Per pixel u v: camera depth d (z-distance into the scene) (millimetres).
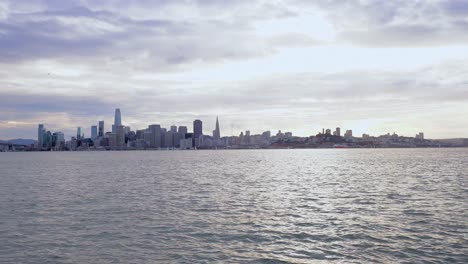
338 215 34281
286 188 57031
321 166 122312
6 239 26406
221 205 40656
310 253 22844
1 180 75625
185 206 40062
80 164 152750
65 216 34688
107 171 104062
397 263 20875
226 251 23406
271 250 23500
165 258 22125
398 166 115625
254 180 71938
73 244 25094
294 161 167875
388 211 35969
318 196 47375
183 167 124062
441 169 98688
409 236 26219
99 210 37812
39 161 191125
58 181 72500
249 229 28969
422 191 51062
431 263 20844
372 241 25125
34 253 23250
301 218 33094
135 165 140875
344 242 25016
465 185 58156
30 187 61000
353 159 182125
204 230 28734
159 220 32594
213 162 165125
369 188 55625
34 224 31250
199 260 21734
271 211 36750
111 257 22391
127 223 31422
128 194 50719
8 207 40000
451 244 24234
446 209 36594
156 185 63031
